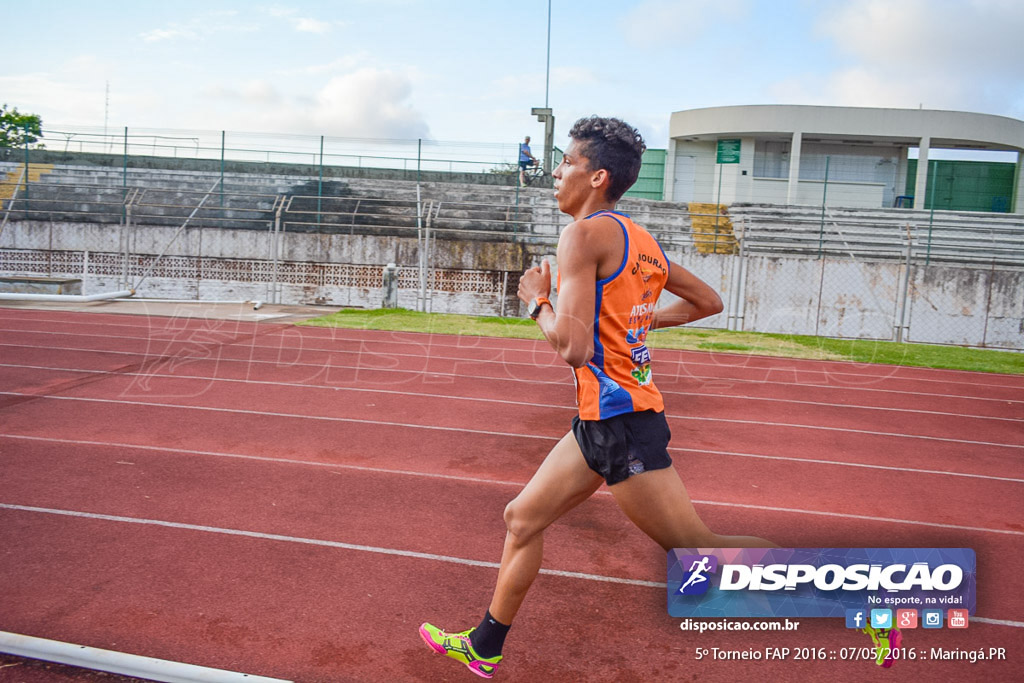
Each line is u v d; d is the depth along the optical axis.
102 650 2.51
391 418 6.52
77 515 3.90
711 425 6.79
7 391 7.01
